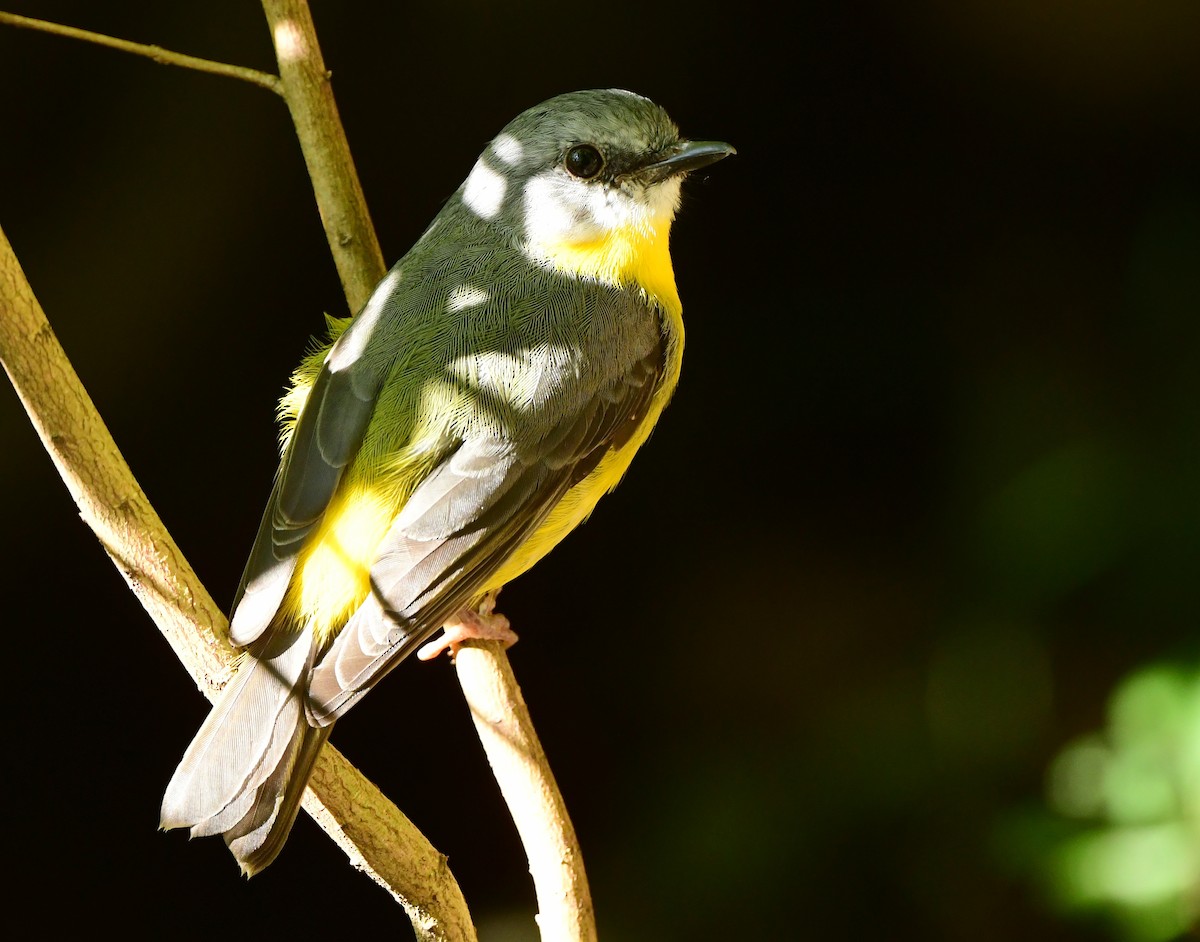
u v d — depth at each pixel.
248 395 11.79
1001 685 10.87
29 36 11.15
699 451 12.27
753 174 12.41
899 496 11.91
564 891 6.44
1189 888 9.71
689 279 12.37
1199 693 9.88
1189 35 11.74
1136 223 11.85
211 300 11.69
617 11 12.06
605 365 7.55
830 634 11.78
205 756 5.65
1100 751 10.33
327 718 5.89
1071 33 11.90
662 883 11.07
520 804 6.56
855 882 10.80
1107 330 11.59
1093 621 10.73
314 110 7.23
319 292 11.82
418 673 12.06
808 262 12.33
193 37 11.38
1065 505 10.80
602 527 12.26
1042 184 12.18
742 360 12.30
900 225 12.30
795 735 11.53
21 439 11.23
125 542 5.53
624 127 7.97
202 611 5.71
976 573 11.13
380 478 6.79
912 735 11.13
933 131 12.41
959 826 10.74
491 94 12.06
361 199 7.39
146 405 11.67
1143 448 10.78
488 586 7.55
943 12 12.07
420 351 7.17
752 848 11.00
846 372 12.11
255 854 5.46
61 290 11.35
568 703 11.99
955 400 11.74
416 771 11.97
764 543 12.15
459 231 7.88
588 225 7.93
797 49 12.30
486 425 7.03
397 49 11.94
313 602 6.45
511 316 7.48
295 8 7.23
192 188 11.48
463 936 5.67
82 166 11.33
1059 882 10.06
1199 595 10.38
